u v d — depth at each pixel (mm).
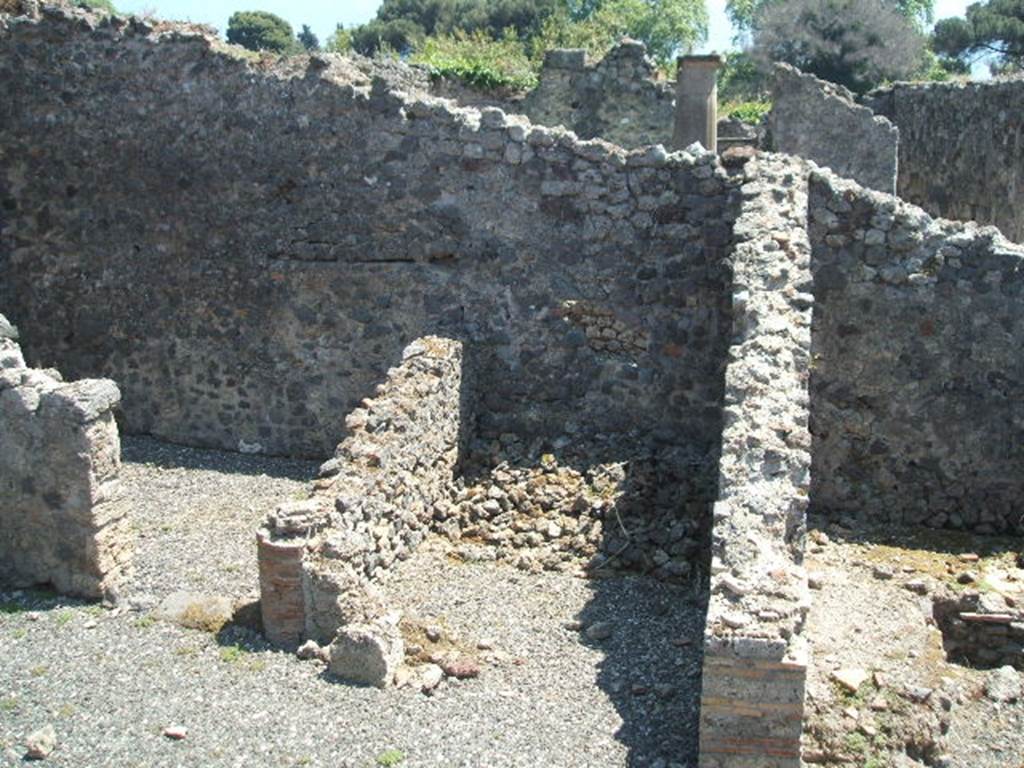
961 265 10219
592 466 10852
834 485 10750
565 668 8023
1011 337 10219
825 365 10594
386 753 6812
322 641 8109
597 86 19281
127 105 12320
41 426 8578
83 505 8648
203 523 10453
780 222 9961
